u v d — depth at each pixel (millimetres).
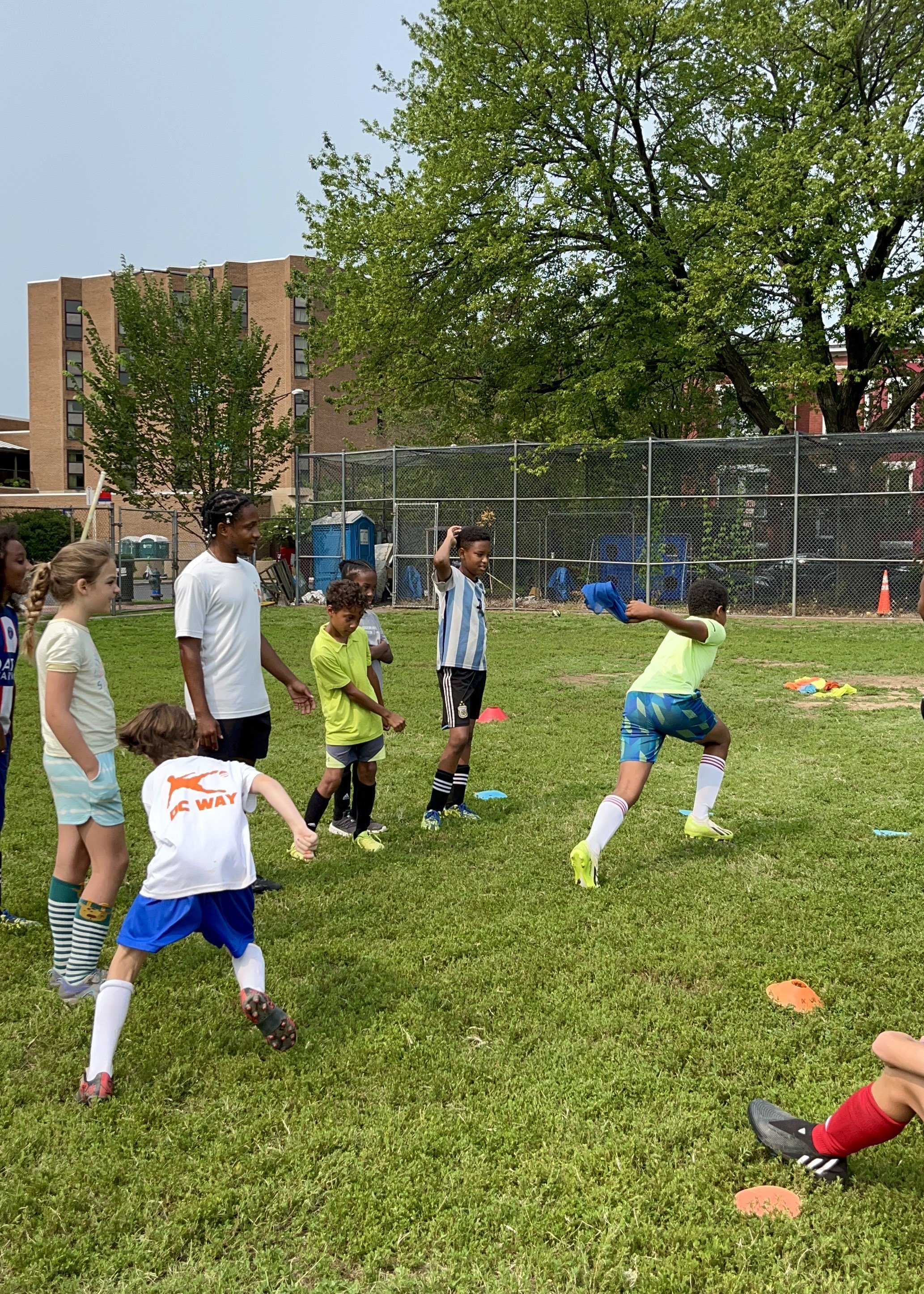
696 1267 2232
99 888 3605
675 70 19453
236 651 4754
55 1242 2328
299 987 3648
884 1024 3299
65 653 3557
